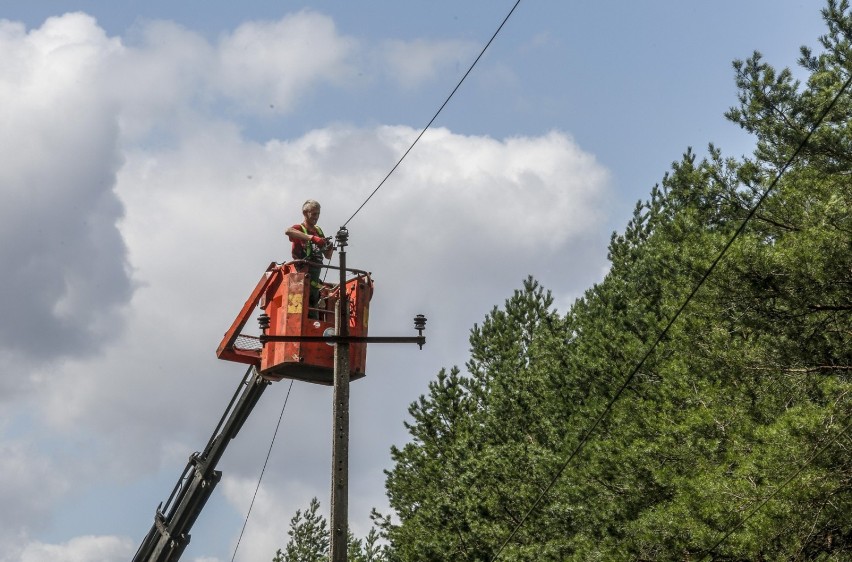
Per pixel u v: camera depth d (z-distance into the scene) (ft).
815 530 70.49
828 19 85.71
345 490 72.43
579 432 107.65
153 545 99.25
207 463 93.61
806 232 76.38
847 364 78.43
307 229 79.92
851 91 82.02
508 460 116.98
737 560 75.46
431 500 120.57
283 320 78.23
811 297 76.43
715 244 80.59
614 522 87.86
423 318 74.23
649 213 144.77
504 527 114.42
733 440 79.71
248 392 89.30
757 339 80.02
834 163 79.15
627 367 107.86
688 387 87.45
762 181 88.58
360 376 78.95
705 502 74.74
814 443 70.59
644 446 87.86
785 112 86.58
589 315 134.72
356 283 80.02
